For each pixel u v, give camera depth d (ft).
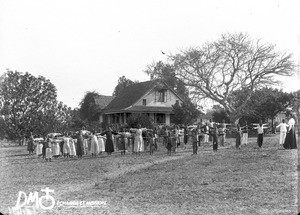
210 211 29.73
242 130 90.07
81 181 46.65
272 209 29.37
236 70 129.39
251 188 36.45
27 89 110.22
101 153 82.33
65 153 78.07
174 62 139.74
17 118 110.63
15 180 47.62
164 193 36.76
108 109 181.88
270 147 77.25
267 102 146.72
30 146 89.71
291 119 68.64
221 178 42.70
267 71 127.44
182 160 63.05
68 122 116.98
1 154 87.30
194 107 136.98
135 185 41.83
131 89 184.55
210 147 92.43
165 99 175.32
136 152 79.25
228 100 131.13
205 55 134.21
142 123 119.96
